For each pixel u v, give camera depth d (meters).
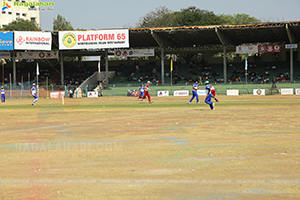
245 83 48.88
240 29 47.97
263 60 58.53
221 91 46.06
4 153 8.26
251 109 19.83
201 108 21.23
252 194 5.16
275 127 12.09
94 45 48.44
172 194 5.18
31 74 61.72
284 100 29.88
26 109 23.33
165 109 20.98
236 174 6.16
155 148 8.61
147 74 58.12
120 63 64.06
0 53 51.50
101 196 5.11
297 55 56.97
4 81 59.09
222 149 8.38
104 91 48.84
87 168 6.70
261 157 7.45
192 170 6.46
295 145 8.77
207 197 5.06
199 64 60.12
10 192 5.36
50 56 52.91
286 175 6.07
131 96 47.06
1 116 17.92
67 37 48.16
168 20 76.56
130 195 5.15
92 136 10.73
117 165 6.91
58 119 16.03
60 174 6.31
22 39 47.72
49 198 5.07
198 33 51.00
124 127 12.74
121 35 48.28
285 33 50.59
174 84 50.78
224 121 14.03
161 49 53.19
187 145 8.96
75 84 56.09
